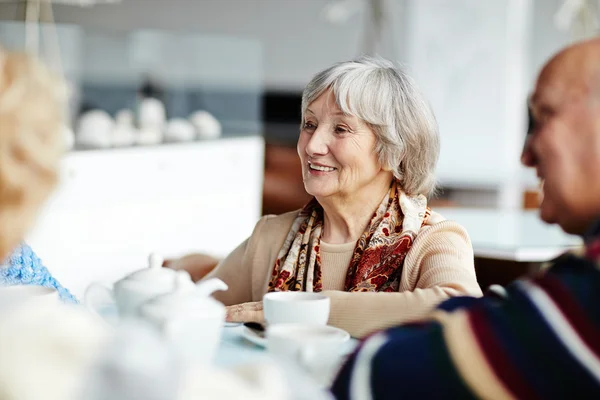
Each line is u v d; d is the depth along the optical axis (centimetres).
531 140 105
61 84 85
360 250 179
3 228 78
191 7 662
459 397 89
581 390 85
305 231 189
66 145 84
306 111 183
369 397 94
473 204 620
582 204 100
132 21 653
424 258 172
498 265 219
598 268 87
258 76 671
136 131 481
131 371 66
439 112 656
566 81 101
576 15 536
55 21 637
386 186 184
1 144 75
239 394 70
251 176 537
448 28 653
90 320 70
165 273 133
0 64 77
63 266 397
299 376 78
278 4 681
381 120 175
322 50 695
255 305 162
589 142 99
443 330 93
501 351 87
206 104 642
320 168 180
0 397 64
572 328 85
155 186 454
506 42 642
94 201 413
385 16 657
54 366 65
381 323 151
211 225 503
